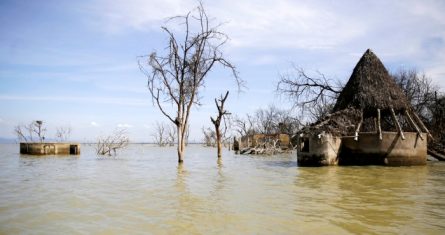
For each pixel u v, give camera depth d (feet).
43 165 72.49
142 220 24.58
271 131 188.85
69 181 45.75
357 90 71.67
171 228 22.56
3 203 30.76
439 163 72.59
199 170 61.46
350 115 69.46
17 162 80.94
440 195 34.32
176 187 39.99
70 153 117.60
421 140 65.57
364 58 75.20
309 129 67.51
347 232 21.63
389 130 87.51
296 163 77.51
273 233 21.47
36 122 146.41
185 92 76.02
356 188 38.86
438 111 114.83
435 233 21.40
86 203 30.60
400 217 25.35
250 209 27.96
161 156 111.65
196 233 21.48
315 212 26.84
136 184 42.60
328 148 63.67
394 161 63.52
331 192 36.24
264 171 58.70
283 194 35.01
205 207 28.73
